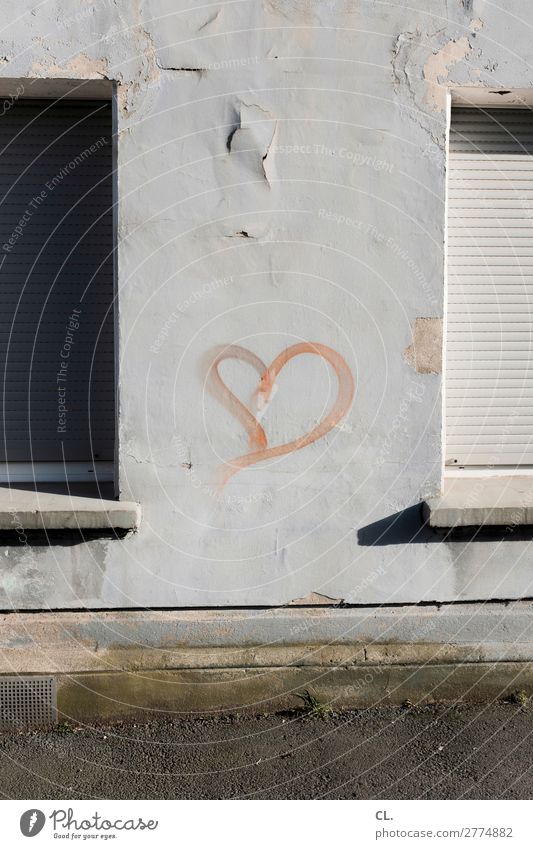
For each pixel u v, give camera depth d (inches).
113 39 194.5
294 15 196.4
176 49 195.3
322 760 191.8
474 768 188.9
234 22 195.8
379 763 190.7
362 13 197.5
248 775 186.9
